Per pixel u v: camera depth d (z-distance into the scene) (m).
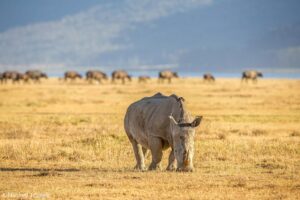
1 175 56.28
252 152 71.94
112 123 108.44
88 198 47.03
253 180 53.44
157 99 60.81
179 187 50.38
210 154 70.19
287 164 63.84
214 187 50.44
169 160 58.19
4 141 80.56
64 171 59.09
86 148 75.12
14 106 155.38
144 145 61.50
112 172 57.66
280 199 46.81
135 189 49.78
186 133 54.53
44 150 72.81
